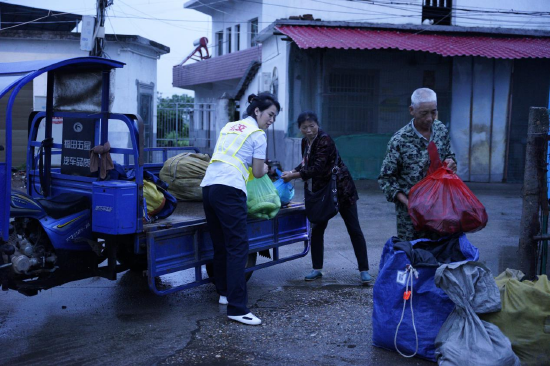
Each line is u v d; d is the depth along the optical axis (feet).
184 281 19.24
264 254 19.25
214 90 80.89
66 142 16.33
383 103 49.60
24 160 50.11
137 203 14.30
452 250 12.62
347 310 15.88
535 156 15.35
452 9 52.80
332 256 22.62
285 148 49.19
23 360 12.34
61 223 14.30
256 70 61.98
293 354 12.77
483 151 50.80
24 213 13.52
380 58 49.29
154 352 12.84
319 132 17.71
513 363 10.95
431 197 12.76
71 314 15.51
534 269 15.66
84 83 15.79
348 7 51.83
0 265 12.90
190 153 20.47
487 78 50.26
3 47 49.98
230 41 77.71
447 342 11.30
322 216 17.58
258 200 15.98
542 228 15.66
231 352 12.87
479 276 11.95
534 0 53.88
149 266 14.33
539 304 11.60
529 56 45.19
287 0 53.98
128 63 52.47
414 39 47.65
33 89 49.88
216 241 15.66
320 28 48.39
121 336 13.82
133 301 16.78
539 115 15.33
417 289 12.21
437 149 13.50
